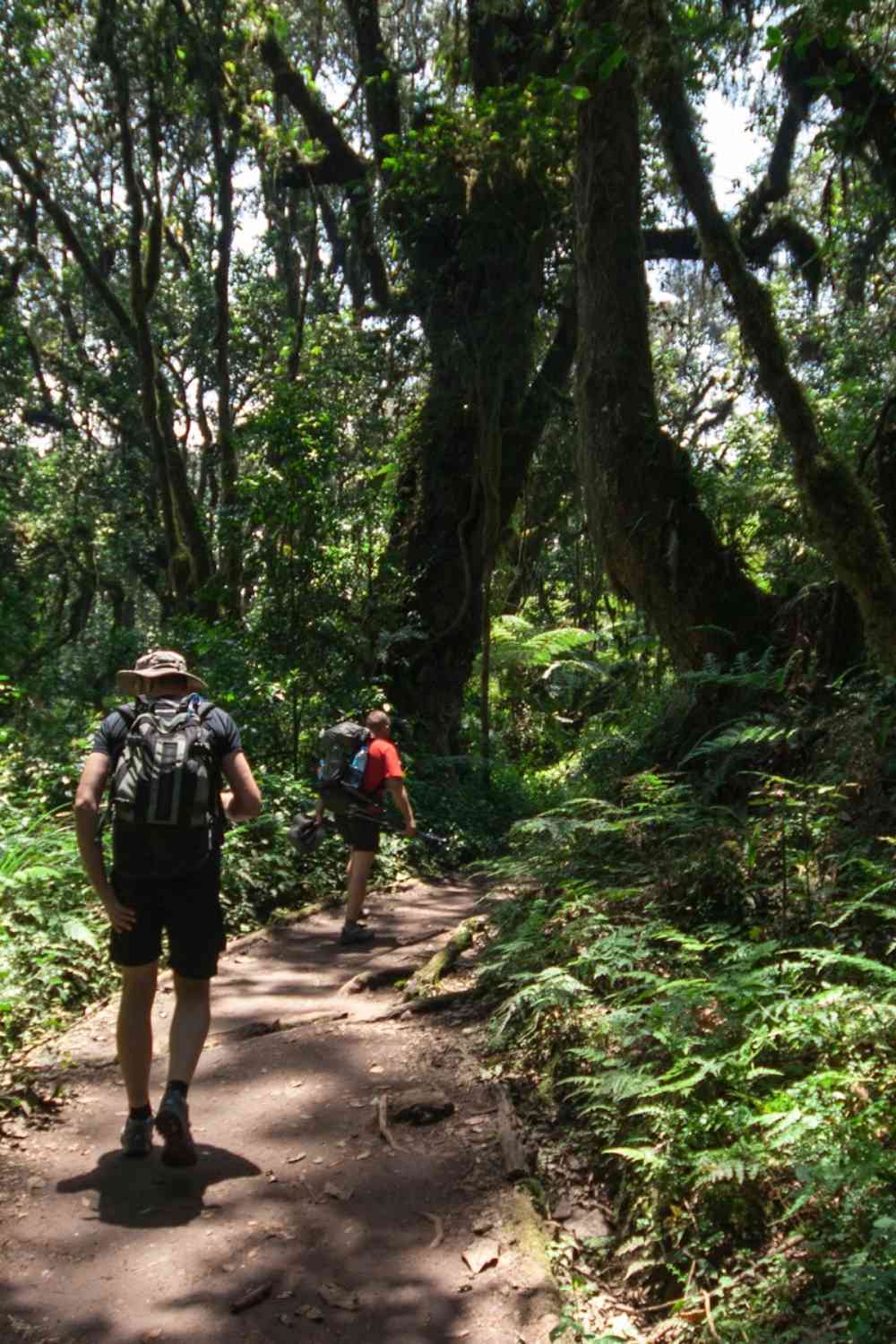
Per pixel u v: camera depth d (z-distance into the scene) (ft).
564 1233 11.84
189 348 96.99
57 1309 10.41
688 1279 10.34
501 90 48.37
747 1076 12.11
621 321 31.04
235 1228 11.87
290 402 45.39
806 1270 9.80
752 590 28.76
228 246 58.75
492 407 51.49
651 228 59.31
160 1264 11.16
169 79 56.24
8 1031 17.61
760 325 24.31
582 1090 13.61
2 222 83.35
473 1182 12.77
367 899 31.60
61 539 96.84
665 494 29.68
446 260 51.26
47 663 69.67
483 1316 10.28
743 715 25.45
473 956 22.56
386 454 55.11
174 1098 12.76
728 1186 11.17
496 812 47.80
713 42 37.22
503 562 70.85
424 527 53.31
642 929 16.38
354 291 78.07
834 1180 9.64
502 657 63.52
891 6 32.50
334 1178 12.97
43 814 26.17
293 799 34.01
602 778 29.48
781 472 38.45
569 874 21.89
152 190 56.03
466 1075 15.89
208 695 40.14
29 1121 14.64
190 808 13.00
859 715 20.85
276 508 44.32
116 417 98.68
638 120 31.68
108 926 21.75
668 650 29.84
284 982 22.08
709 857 19.03
